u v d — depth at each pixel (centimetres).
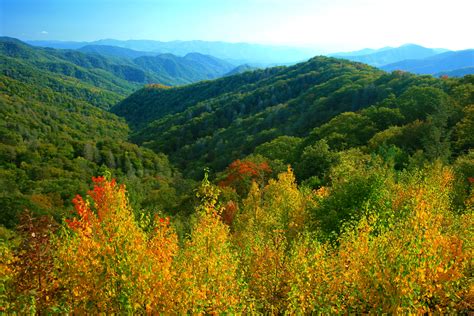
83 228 1309
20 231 1246
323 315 1262
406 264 1111
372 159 4275
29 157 11625
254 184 4247
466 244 1492
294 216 2839
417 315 1105
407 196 2291
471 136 5084
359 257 1370
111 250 1195
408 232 1251
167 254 1321
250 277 1669
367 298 1269
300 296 1239
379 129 7350
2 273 1188
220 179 6278
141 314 1182
